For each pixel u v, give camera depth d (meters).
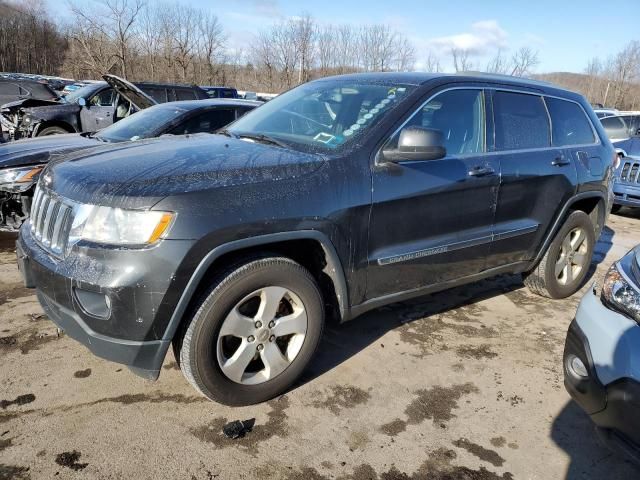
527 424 2.74
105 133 5.86
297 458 2.38
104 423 2.53
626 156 7.87
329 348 3.38
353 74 3.84
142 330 2.28
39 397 2.70
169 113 5.93
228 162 2.61
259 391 2.69
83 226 2.33
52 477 2.18
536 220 3.87
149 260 2.22
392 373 3.13
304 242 2.79
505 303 4.32
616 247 6.40
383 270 3.00
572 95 4.33
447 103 3.32
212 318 2.43
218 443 2.44
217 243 2.32
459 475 2.35
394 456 2.44
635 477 2.40
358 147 2.88
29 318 3.54
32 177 4.79
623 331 2.18
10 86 14.01
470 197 3.32
